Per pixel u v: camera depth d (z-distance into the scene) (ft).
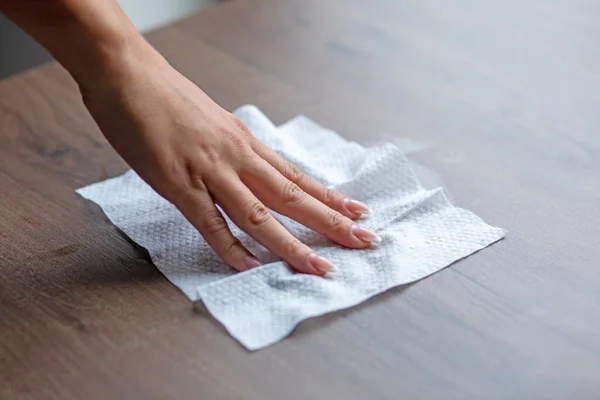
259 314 1.71
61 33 1.76
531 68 2.40
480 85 2.34
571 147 2.12
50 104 2.31
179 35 2.54
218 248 1.81
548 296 1.75
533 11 2.63
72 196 2.01
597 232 1.88
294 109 2.27
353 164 2.07
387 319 1.70
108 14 1.79
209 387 1.59
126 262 1.84
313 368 1.62
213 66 2.42
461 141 2.15
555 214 1.93
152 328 1.70
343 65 2.42
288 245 1.79
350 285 1.77
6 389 1.60
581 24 2.57
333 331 1.68
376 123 2.22
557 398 1.57
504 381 1.60
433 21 2.59
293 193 1.86
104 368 1.63
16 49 3.17
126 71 1.80
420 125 2.21
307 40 2.52
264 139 2.09
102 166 2.10
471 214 1.92
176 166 1.81
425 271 1.79
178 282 1.79
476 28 2.56
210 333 1.68
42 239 1.90
